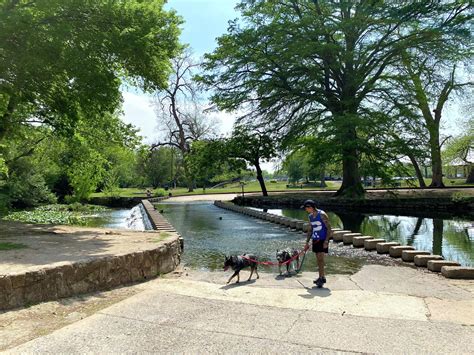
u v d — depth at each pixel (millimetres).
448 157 40812
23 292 6504
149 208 30391
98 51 14352
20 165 34938
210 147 41031
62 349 4871
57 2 13219
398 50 31812
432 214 28953
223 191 66625
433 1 29500
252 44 33375
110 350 4840
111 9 13797
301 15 35188
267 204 38531
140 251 8820
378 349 4832
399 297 7297
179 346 4949
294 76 34562
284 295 7418
